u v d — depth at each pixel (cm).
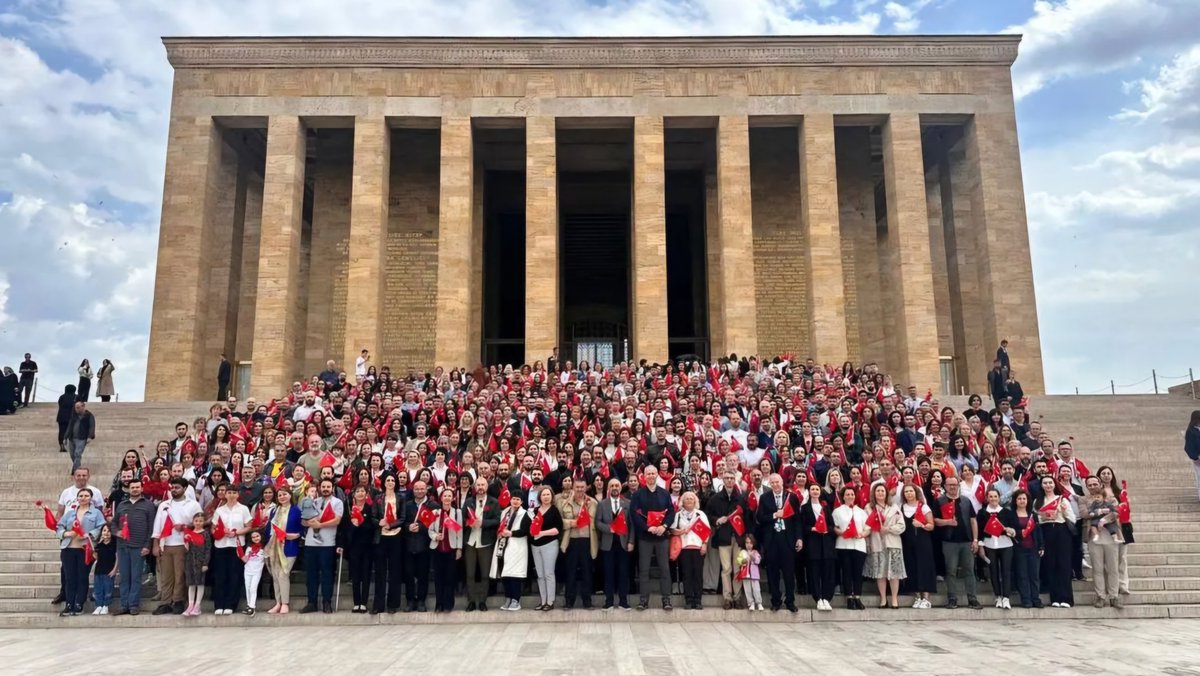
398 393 2075
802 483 1405
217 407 1919
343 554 1449
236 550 1388
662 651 1090
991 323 3344
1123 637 1187
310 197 4172
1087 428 2322
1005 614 1359
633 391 2198
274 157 3369
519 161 3919
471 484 1442
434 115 3409
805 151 3422
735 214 3359
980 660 1028
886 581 1403
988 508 1398
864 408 1803
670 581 1384
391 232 3691
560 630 1262
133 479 1406
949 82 3475
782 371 2623
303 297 4138
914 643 1145
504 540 1379
